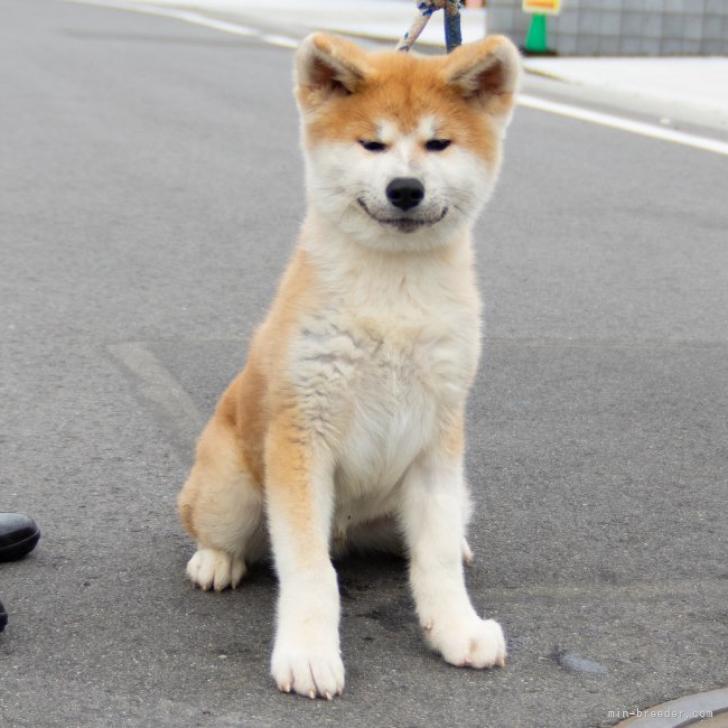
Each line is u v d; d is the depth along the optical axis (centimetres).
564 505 536
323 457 419
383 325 408
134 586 455
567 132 1336
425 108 416
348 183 412
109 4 2491
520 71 435
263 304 797
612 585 466
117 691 384
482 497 542
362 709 379
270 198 1059
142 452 578
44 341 717
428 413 423
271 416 419
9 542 464
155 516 514
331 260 414
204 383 666
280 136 1295
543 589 461
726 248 959
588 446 603
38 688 384
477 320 427
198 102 1454
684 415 647
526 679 399
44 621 427
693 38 1931
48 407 626
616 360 724
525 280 868
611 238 974
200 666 401
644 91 1560
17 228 941
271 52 1866
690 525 520
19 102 1408
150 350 710
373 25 2223
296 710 377
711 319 804
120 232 945
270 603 446
